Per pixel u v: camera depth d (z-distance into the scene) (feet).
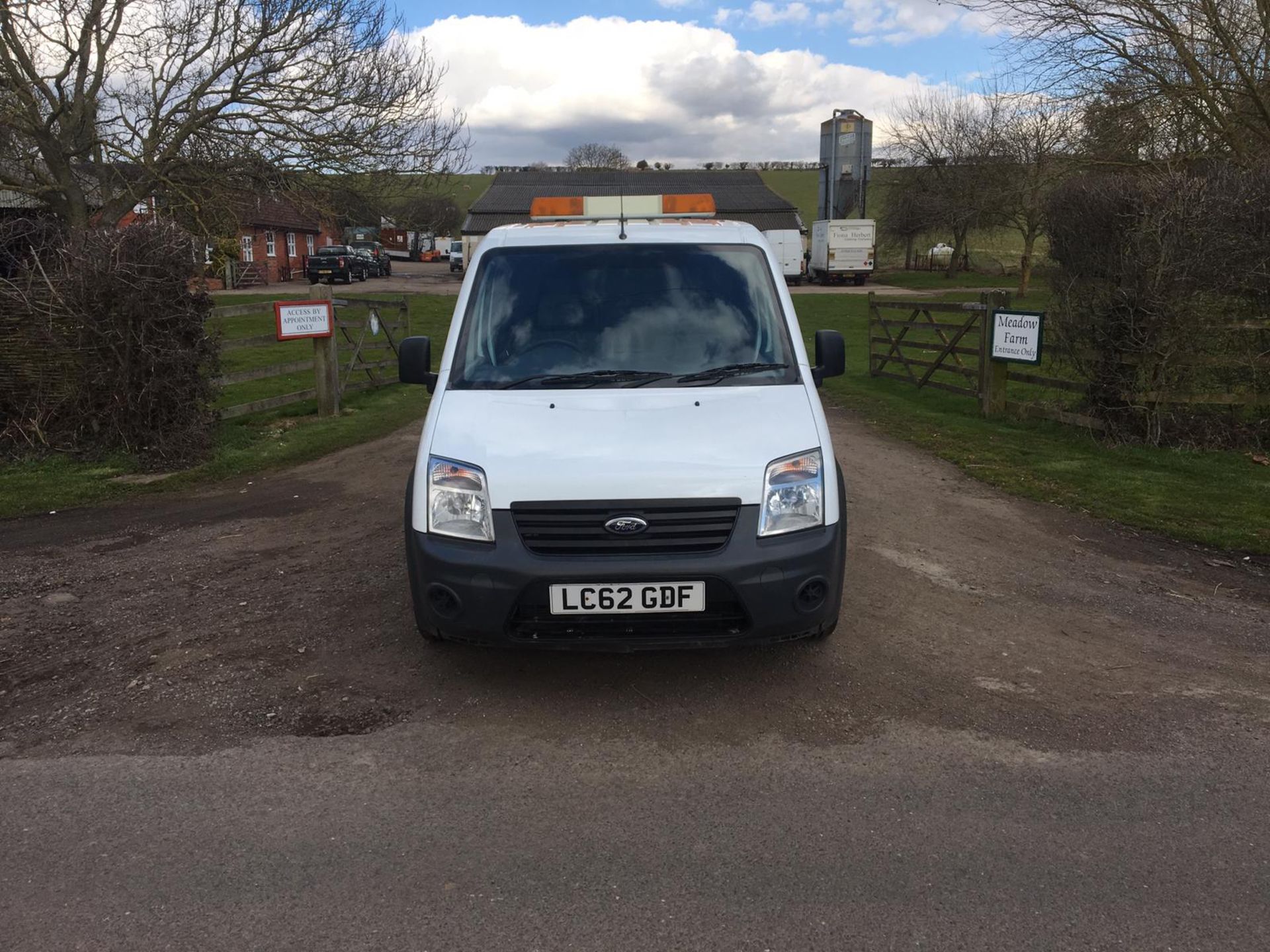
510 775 10.90
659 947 8.01
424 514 12.44
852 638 14.93
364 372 48.65
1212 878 8.88
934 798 10.32
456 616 12.06
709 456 12.30
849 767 11.01
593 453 12.33
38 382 29.60
